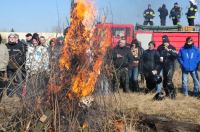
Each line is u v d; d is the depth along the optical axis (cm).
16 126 817
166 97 1433
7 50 1248
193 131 934
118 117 892
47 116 796
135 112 1006
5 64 1237
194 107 1263
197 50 1541
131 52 1504
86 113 824
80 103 820
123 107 994
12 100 861
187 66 1523
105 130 830
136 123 964
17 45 1298
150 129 952
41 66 836
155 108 1209
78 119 816
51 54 832
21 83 850
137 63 1538
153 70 1496
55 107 792
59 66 821
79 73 816
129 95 1343
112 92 874
